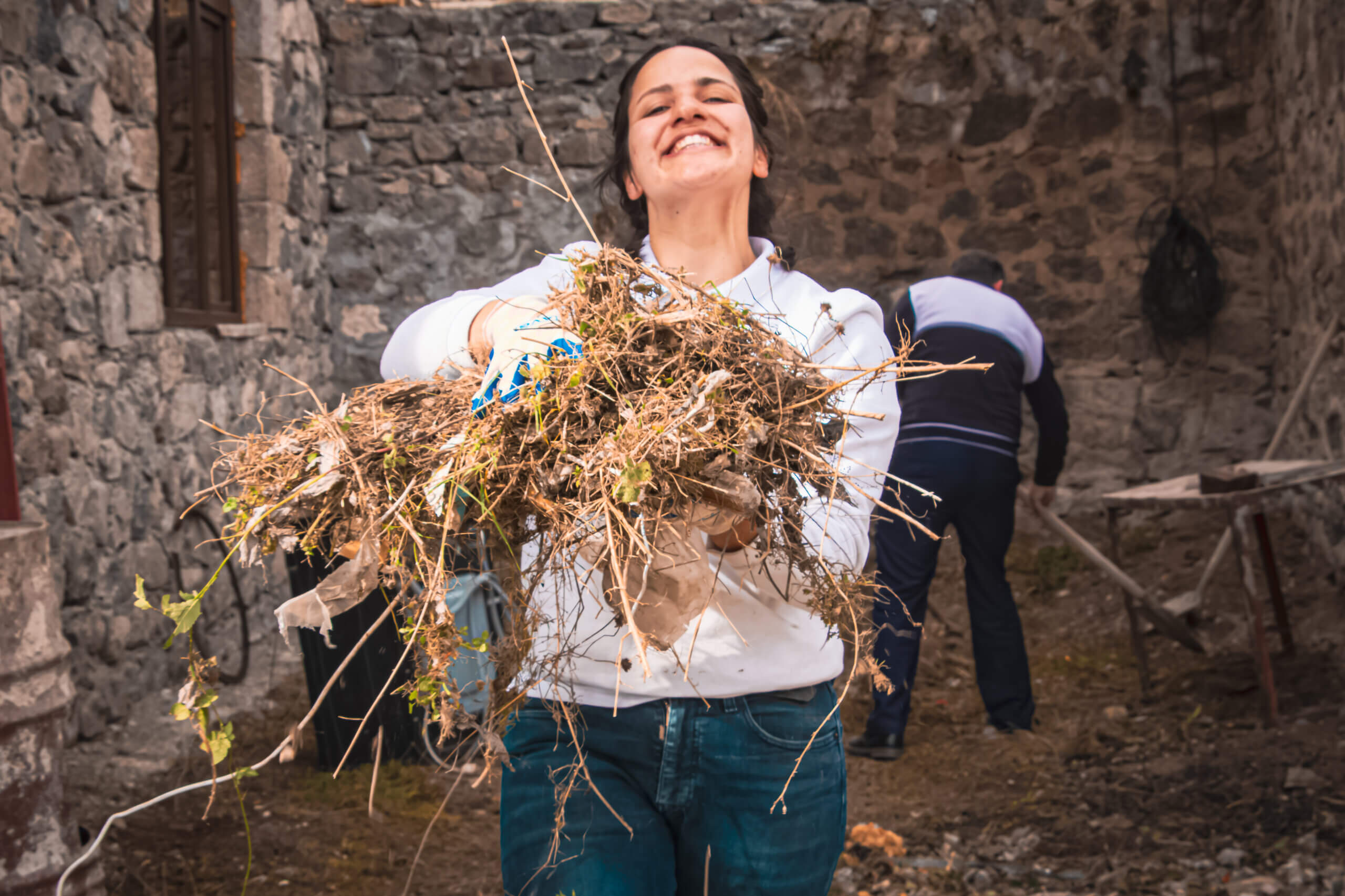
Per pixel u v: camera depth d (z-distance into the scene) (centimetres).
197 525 461
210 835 294
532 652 118
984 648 361
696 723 122
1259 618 337
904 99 621
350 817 305
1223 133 599
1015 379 352
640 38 623
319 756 339
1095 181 613
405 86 630
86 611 370
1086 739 344
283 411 560
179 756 354
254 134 548
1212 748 325
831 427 112
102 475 385
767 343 110
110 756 354
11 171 335
